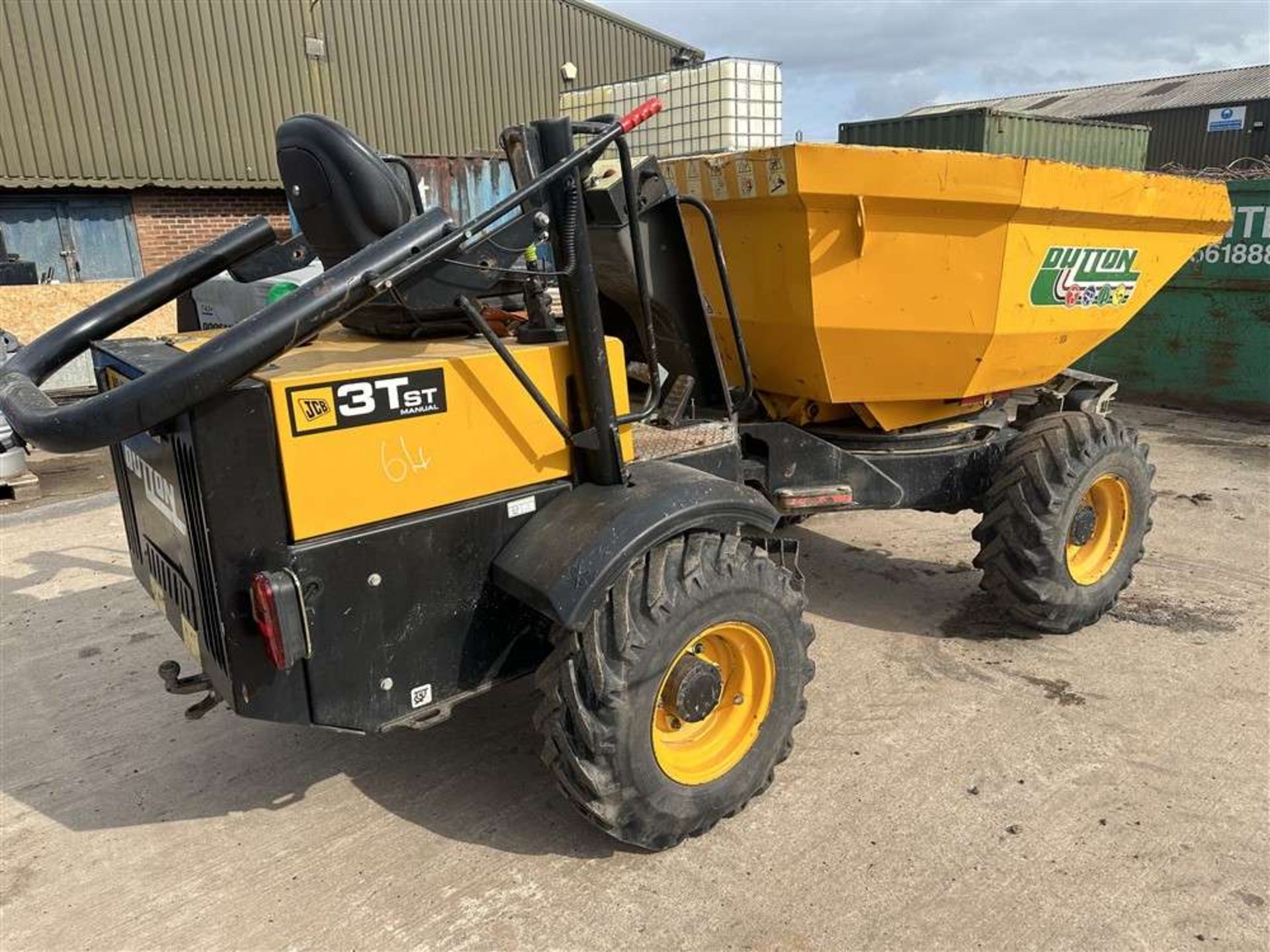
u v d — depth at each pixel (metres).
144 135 15.31
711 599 2.72
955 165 3.32
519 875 2.83
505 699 3.86
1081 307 4.04
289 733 3.65
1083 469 3.96
